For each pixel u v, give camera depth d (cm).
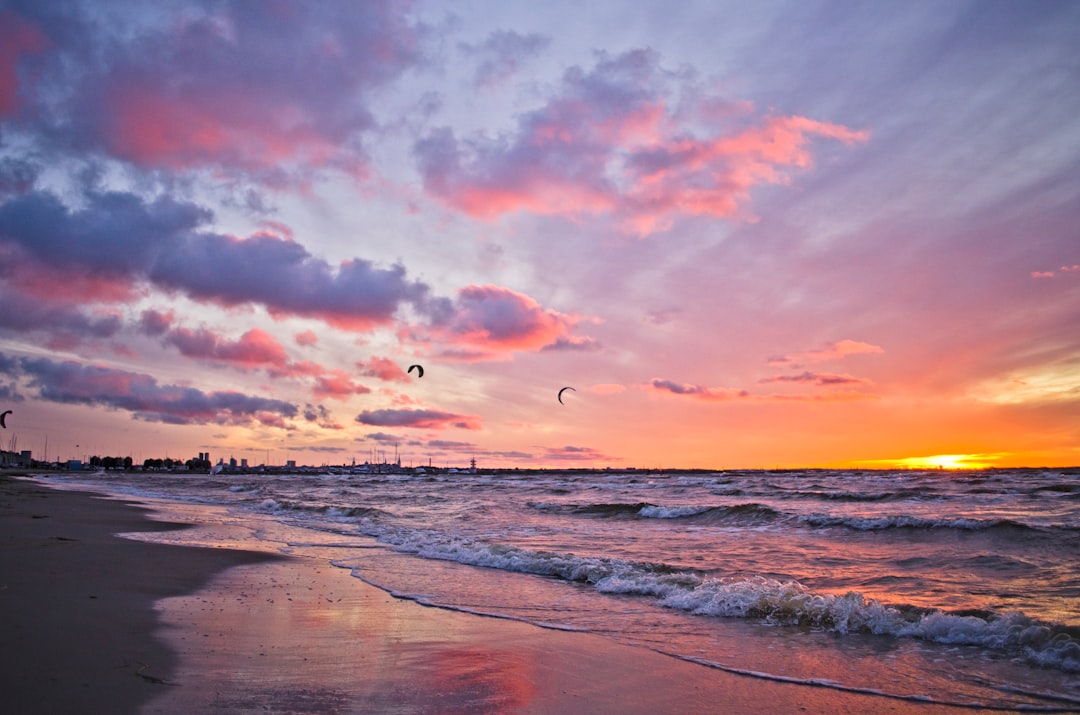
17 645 593
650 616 895
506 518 2594
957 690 593
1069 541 1521
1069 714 541
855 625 824
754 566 1285
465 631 786
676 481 6756
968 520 1781
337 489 6034
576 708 529
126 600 845
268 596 955
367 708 502
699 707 540
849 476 7294
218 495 4875
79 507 2847
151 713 456
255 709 482
